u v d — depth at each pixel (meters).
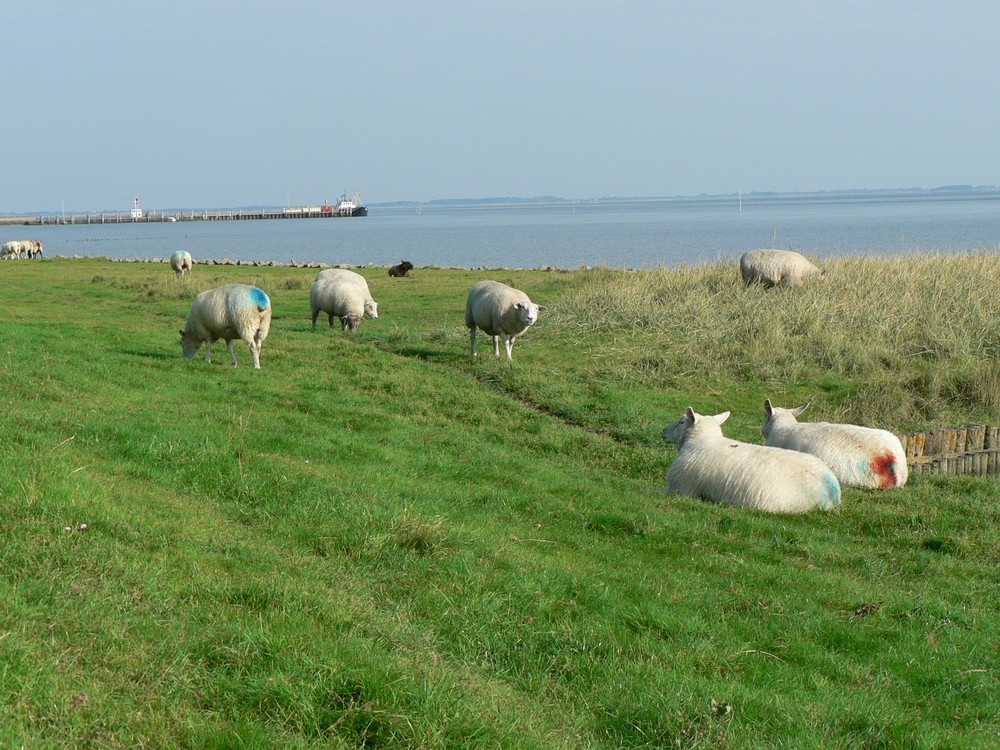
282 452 11.12
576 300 24.95
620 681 6.11
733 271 26.89
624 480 12.30
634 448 14.36
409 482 10.54
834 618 7.62
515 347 21.36
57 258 58.78
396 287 36.28
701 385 18.56
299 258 85.00
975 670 6.82
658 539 9.43
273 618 6.04
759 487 10.71
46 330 20.44
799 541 9.63
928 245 79.62
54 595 5.83
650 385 18.50
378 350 20.44
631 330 22.20
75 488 7.61
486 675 6.02
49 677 4.90
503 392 17.47
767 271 24.89
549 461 13.20
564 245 102.88
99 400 12.95
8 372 14.02
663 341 20.88
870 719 5.93
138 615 5.83
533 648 6.48
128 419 11.45
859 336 20.64
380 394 16.20
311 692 5.16
